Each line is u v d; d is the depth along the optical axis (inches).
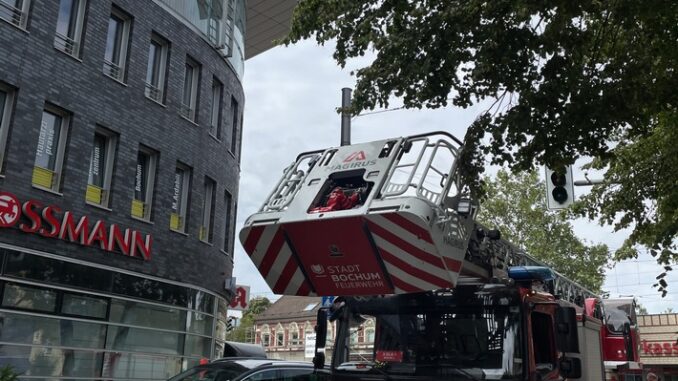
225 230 838.5
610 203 498.9
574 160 302.8
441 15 309.3
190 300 702.5
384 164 259.3
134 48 656.4
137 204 660.7
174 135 702.5
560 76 296.8
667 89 306.0
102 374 581.0
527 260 342.0
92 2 611.2
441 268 238.8
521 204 1238.3
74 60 585.6
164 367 654.5
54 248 545.0
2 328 499.5
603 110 290.0
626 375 459.2
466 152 276.7
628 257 518.3
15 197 514.0
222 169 804.6
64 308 551.5
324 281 265.1
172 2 717.3
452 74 315.3
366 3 335.0
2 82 522.3
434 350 262.4
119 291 605.9
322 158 282.8
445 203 255.6
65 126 579.2
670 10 281.3
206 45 774.5
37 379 521.7
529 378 243.3
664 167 438.9
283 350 2285.9
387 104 330.6
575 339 270.4
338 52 342.0
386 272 248.7
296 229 258.2
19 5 550.6
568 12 280.4
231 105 861.8
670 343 1531.7
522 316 252.4
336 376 279.0
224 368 387.5
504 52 301.6
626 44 318.0
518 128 297.6
